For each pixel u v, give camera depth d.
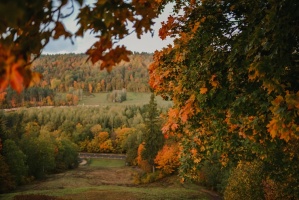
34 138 65.19
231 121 4.88
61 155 78.31
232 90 4.63
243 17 4.88
